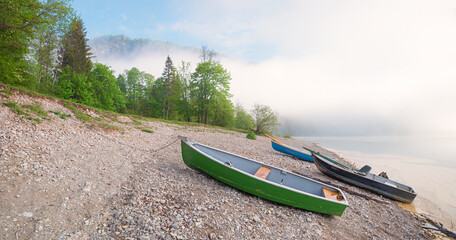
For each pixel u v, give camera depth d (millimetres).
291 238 5988
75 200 5840
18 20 13836
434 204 12156
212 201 7273
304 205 7734
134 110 65188
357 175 12484
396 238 7613
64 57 38750
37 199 5414
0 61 14820
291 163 16469
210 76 46750
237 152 18000
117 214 5578
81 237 4559
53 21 15297
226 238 5336
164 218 5711
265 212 7289
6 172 6102
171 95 57688
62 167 7438
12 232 4223
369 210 9766
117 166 9055
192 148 9195
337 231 7062
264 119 45969
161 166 10320
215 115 51156
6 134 8445
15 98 12289
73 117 14102
